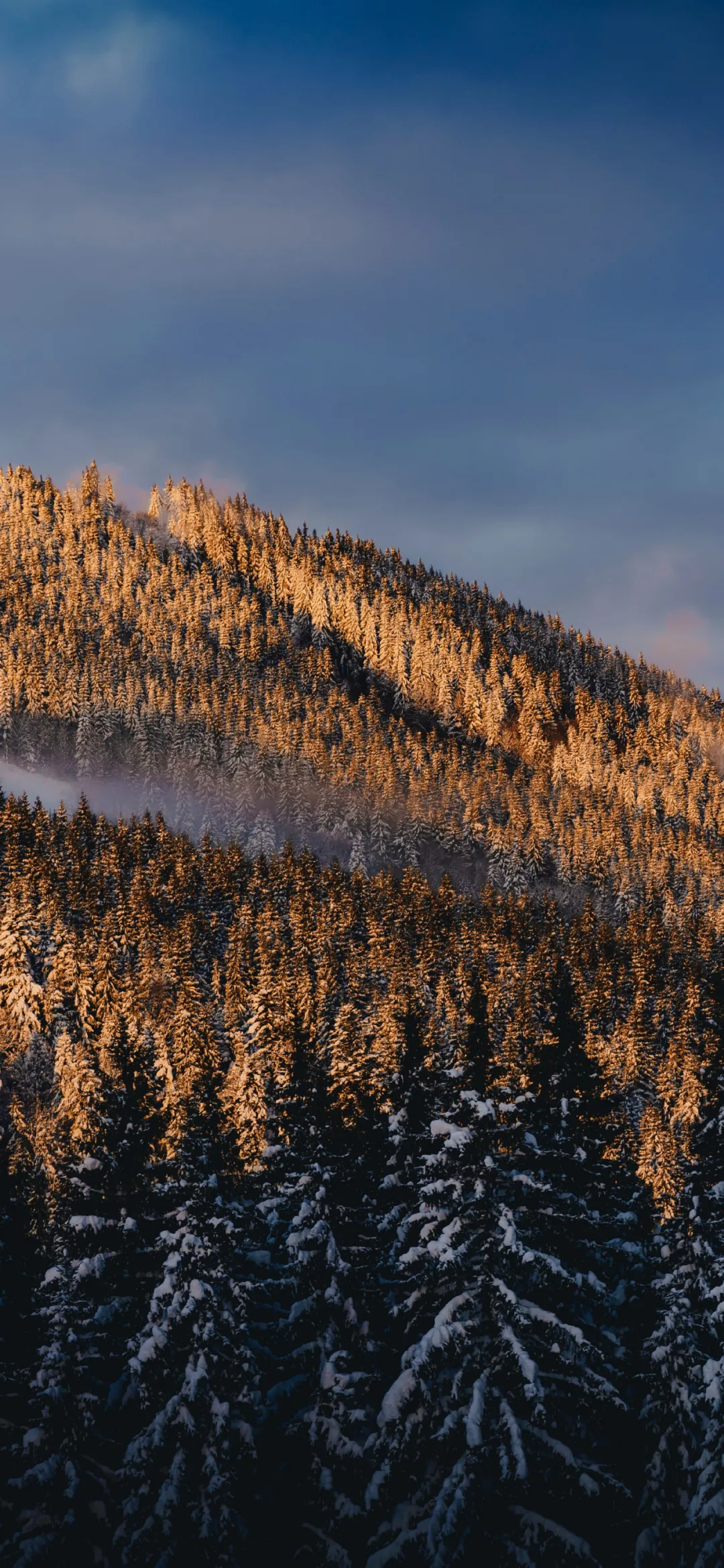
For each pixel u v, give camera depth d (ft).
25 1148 547.08
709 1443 335.67
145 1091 431.02
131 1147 412.98
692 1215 392.06
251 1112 465.06
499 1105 360.89
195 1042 544.21
